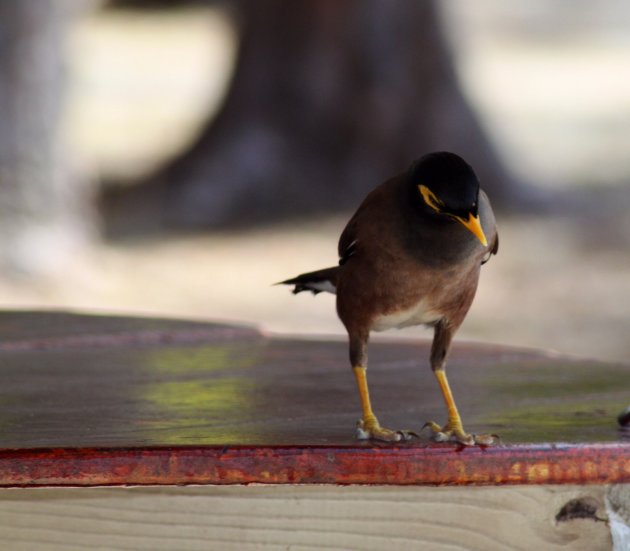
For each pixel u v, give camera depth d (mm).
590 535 3752
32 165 15898
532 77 34594
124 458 3547
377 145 20797
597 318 15281
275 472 3580
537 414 4289
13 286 15367
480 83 32062
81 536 3660
